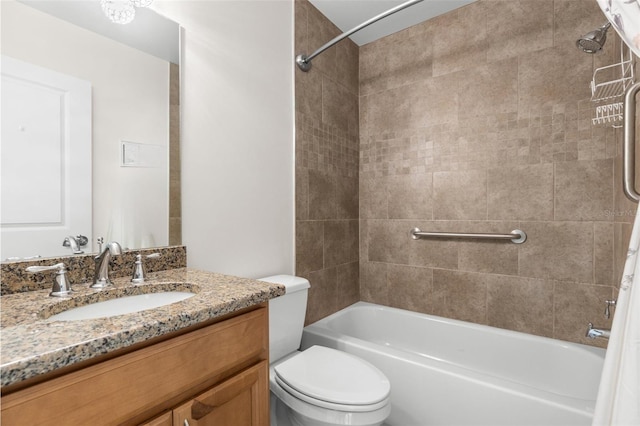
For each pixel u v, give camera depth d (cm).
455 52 201
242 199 155
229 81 149
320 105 204
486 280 192
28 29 90
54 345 51
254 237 161
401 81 223
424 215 213
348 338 170
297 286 155
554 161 170
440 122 206
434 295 210
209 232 139
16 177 88
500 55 185
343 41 226
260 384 90
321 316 204
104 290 89
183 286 100
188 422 71
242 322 86
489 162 189
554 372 162
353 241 236
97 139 104
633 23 68
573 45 165
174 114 126
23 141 89
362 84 241
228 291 88
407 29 220
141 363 63
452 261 204
